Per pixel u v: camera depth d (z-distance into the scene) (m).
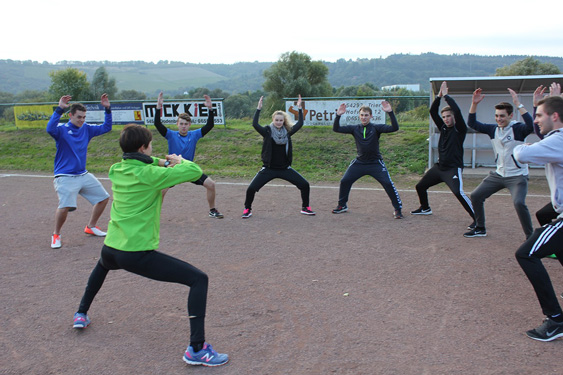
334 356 3.52
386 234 6.62
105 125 6.59
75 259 5.86
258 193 9.59
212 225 7.27
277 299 4.55
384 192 9.55
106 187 10.55
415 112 15.89
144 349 3.69
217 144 14.32
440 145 6.95
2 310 4.44
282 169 7.60
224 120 15.56
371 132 7.43
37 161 14.28
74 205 6.32
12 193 10.05
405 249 5.97
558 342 3.64
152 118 15.84
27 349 3.73
